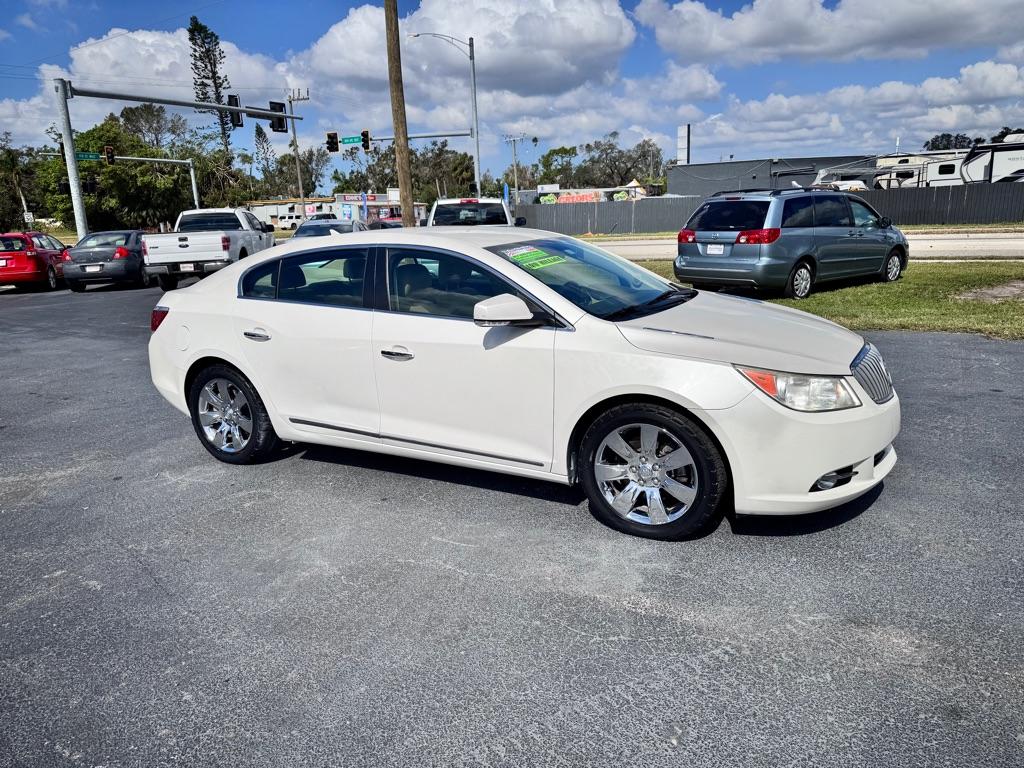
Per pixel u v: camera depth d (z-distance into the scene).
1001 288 11.45
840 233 11.54
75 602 3.40
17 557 3.87
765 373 3.41
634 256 22.05
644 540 3.75
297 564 3.67
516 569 3.52
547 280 4.00
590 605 3.19
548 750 2.38
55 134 64.06
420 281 4.23
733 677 2.69
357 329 4.36
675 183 46.88
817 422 3.39
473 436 4.11
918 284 12.23
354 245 4.47
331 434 4.62
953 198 31.95
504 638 2.98
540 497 4.34
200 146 71.00
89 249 17.84
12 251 18.62
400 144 17.59
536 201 63.44
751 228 10.80
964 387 6.21
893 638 2.87
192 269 16.23
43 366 9.03
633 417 3.62
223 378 4.98
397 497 4.43
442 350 4.07
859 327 8.82
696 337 3.64
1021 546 3.51
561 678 2.72
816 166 44.19
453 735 2.46
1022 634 2.85
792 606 3.11
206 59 83.12
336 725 2.53
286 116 26.58
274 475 4.90
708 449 3.48
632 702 2.58
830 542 3.63
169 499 4.57
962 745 2.32
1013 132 40.16
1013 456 4.63
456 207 14.97
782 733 2.40
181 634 3.11
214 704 2.67
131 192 62.69
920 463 4.57
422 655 2.89
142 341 10.56
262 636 3.06
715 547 3.63
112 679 2.83
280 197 116.19
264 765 2.37
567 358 3.73
